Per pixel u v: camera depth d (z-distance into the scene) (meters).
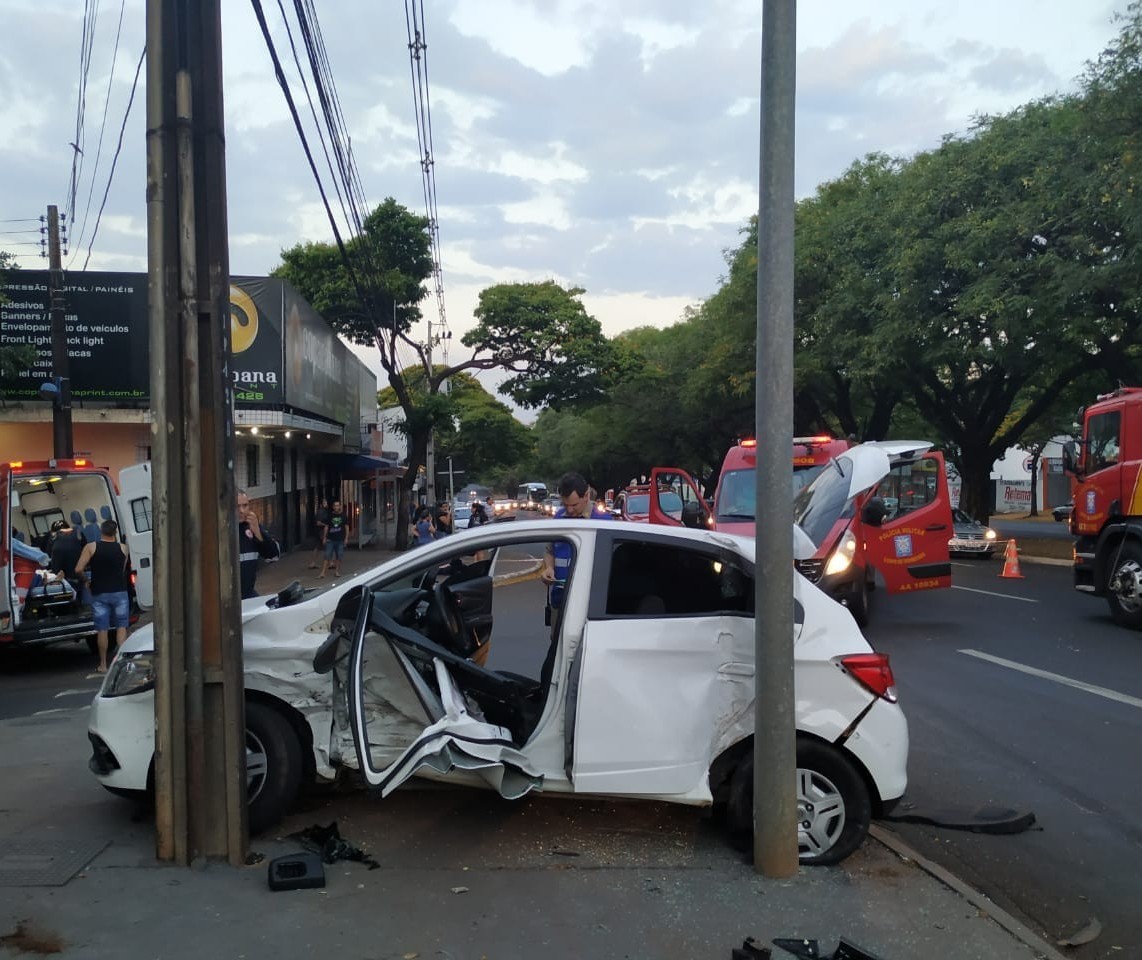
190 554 4.48
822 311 25.97
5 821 5.17
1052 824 5.74
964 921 4.21
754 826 4.67
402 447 58.12
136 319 20.34
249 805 4.87
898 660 10.62
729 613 4.95
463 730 4.57
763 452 4.51
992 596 16.41
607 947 3.90
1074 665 10.29
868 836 5.20
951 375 28.31
